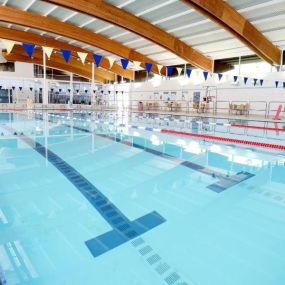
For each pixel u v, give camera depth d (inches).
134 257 48.2
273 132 222.7
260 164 119.4
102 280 41.8
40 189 84.0
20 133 200.5
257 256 49.3
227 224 62.9
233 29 295.6
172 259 47.9
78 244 52.2
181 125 273.1
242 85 424.5
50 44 473.7
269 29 316.8
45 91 549.0
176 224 62.1
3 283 40.1
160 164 117.1
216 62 459.5
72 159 123.5
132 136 196.7
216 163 120.3
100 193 81.7
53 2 278.4
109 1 310.8
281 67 371.6
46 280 41.5
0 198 75.9
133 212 68.4
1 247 50.6
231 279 42.6
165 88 565.6
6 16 337.7
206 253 50.0
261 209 71.6
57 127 243.3
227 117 353.4
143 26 350.3
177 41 395.2
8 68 648.4
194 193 83.1
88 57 545.0
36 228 58.2
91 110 544.4
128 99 679.1
